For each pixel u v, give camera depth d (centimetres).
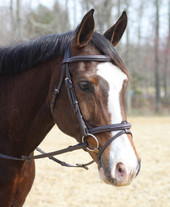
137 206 527
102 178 224
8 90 282
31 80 272
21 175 281
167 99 3102
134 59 3650
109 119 225
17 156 278
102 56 238
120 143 220
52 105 254
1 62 283
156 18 2558
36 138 276
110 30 274
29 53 274
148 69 4544
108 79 229
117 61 237
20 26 1375
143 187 623
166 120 1870
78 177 682
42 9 2002
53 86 256
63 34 271
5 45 301
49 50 264
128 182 210
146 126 1559
